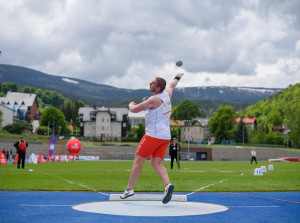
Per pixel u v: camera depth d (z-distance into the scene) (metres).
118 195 8.36
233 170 26.19
